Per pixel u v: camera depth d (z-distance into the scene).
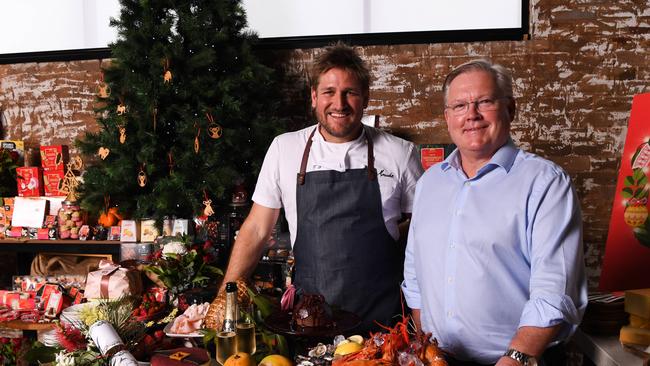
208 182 3.39
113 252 3.73
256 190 2.68
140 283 3.18
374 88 3.95
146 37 3.37
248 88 3.60
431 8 3.85
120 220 3.80
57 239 3.86
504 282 1.80
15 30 4.41
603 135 3.75
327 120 2.43
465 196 1.90
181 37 3.42
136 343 1.97
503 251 1.80
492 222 1.82
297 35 4.01
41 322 3.50
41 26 4.37
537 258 1.73
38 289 3.68
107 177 3.50
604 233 3.78
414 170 2.55
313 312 1.89
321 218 2.47
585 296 1.74
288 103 4.06
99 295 3.04
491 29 3.79
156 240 3.51
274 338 1.87
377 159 2.52
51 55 4.36
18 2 4.38
